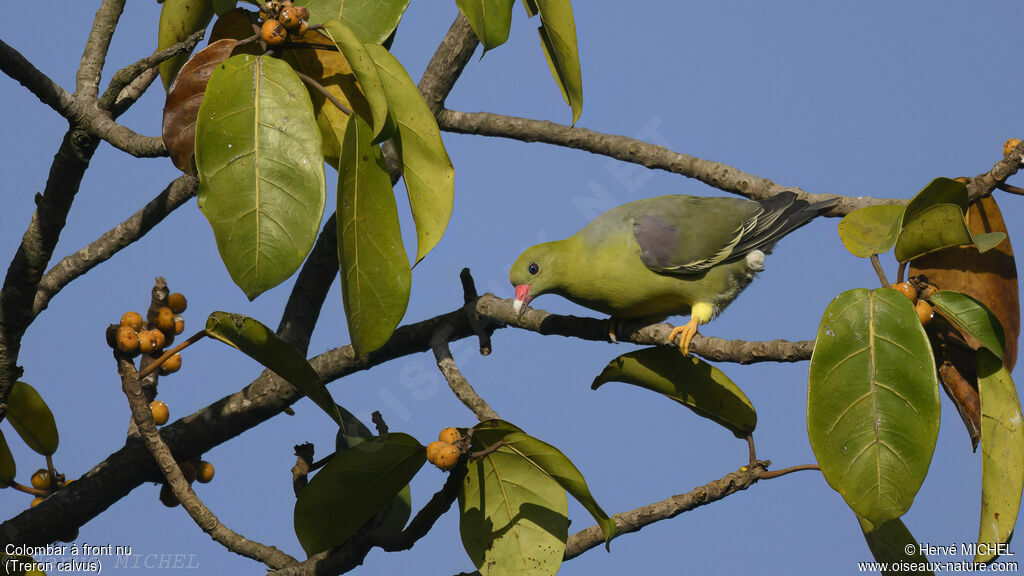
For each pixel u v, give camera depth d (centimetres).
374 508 729
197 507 735
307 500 712
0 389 776
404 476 716
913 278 719
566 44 699
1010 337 785
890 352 634
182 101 649
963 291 789
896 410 626
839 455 627
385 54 619
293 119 576
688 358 776
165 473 729
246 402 907
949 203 686
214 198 561
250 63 586
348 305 577
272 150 571
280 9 646
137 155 686
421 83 1023
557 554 709
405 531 735
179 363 765
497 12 630
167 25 781
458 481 704
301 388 700
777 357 686
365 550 746
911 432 621
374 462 702
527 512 715
